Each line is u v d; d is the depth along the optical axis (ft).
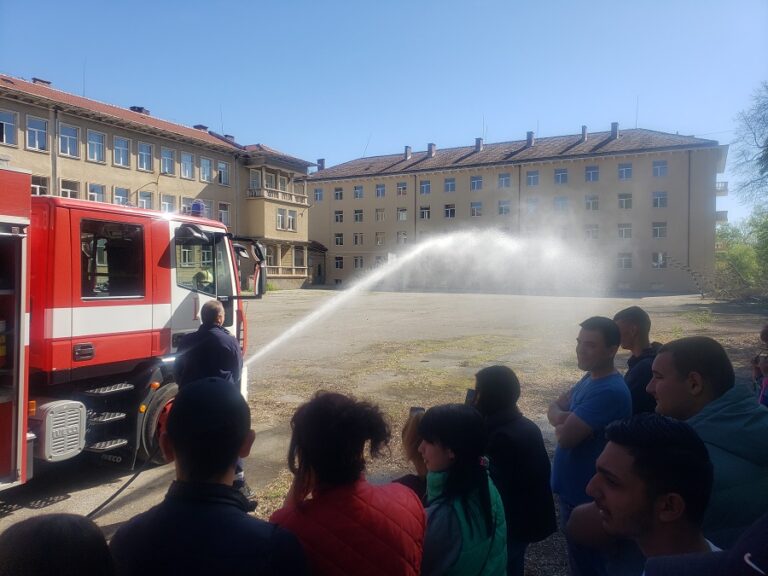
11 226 13.57
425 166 210.59
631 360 12.80
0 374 13.87
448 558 6.83
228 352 16.06
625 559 7.10
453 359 44.62
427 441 7.27
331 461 6.07
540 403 29.76
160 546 5.19
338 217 224.33
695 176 171.73
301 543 5.76
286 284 179.11
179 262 19.53
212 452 5.58
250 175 169.48
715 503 6.60
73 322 16.21
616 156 178.81
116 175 131.03
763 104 82.64
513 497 8.67
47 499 17.07
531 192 191.72
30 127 113.70
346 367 41.11
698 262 171.63
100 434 17.92
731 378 7.43
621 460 5.02
